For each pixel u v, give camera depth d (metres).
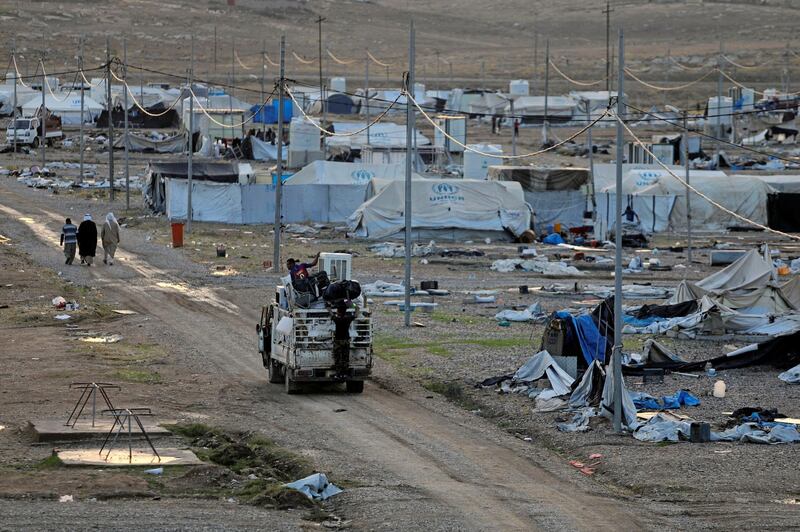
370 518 43.12
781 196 171.25
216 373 73.25
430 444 55.81
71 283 110.62
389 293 107.44
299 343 65.56
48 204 174.50
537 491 47.72
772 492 47.88
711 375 73.62
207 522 41.31
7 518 40.94
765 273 95.25
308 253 135.75
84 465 49.22
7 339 84.12
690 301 92.00
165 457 51.03
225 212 163.00
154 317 94.81
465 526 42.09
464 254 138.25
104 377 70.62
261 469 50.31
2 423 57.81
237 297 105.12
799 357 75.56
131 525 40.56
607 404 60.97
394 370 74.69
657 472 50.75
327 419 60.66
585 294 108.75
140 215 166.50
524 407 64.12
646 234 164.38
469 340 84.88
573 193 165.00
